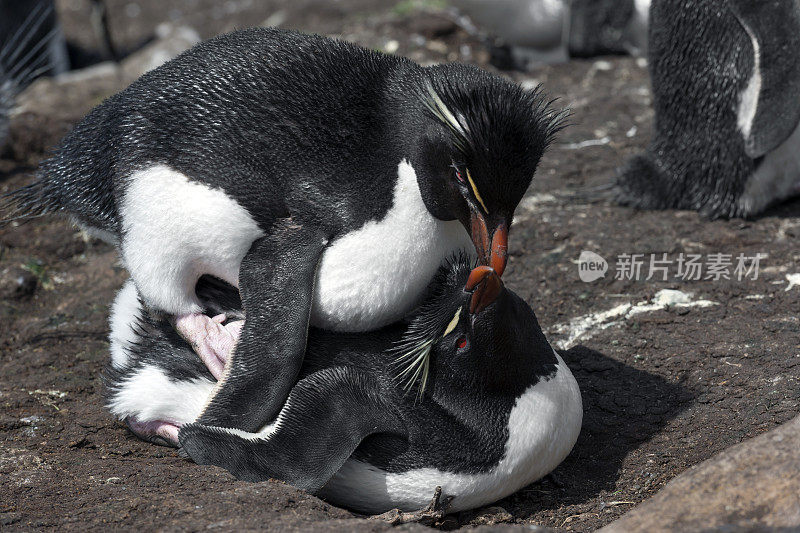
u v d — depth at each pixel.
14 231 12.42
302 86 7.49
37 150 15.22
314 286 7.33
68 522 6.64
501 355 7.17
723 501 6.16
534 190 13.05
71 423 8.63
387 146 7.27
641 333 9.94
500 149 6.64
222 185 7.41
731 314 10.07
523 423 7.27
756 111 11.02
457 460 7.13
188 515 6.60
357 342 7.58
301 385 7.16
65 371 9.66
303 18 23.50
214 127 7.50
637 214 12.30
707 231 11.75
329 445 7.03
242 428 7.23
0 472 7.59
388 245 7.25
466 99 6.76
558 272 11.13
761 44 10.84
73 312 10.85
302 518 6.52
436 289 7.61
